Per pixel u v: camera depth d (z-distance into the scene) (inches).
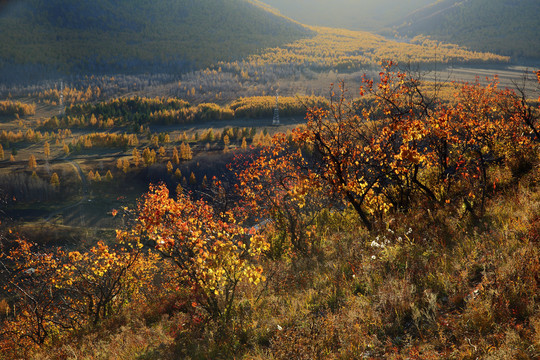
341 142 389.7
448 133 362.6
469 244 257.3
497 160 410.0
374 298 233.0
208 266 264.5
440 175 394.6
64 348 345.7
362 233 380.8
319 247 408.8
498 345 157.0
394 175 385.4
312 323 215.0
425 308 205.2
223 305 295.3
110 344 312.3
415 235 304.0
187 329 278.2
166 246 275.9
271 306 274.1
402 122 316.2
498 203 311.4
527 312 172.4
